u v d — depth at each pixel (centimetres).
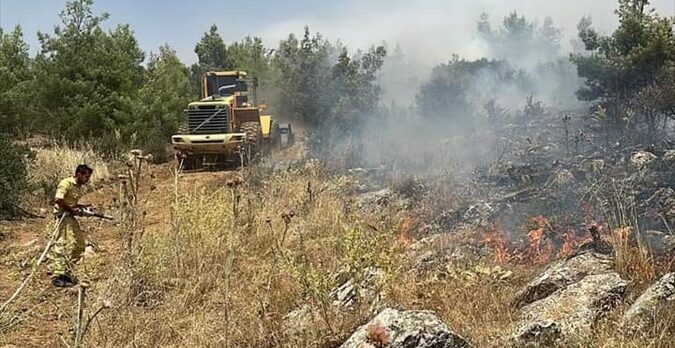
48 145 1836
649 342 386
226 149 1616
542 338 418
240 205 847
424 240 681
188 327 541
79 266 689
